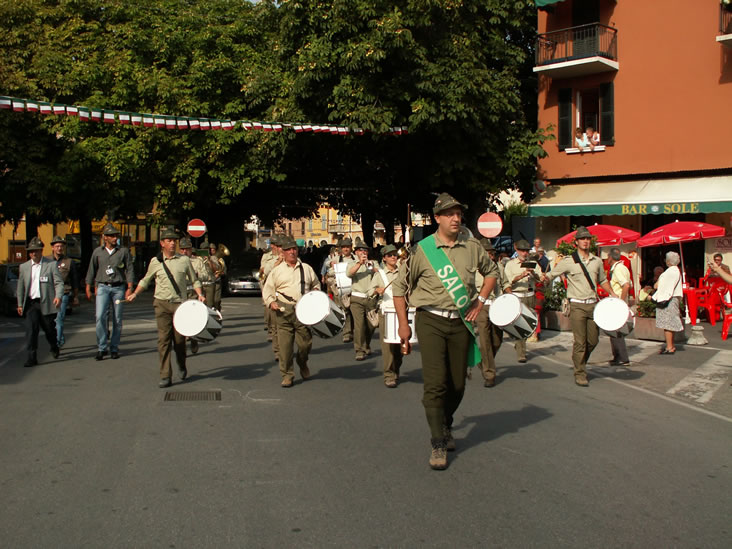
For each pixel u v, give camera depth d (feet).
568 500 16.26
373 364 36.29
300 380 31.53
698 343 44.73
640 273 71.05
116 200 89.30
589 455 20.01
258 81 79.30
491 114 69.51
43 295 35.58
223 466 18.57
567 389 30.37
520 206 143.64
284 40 72.95
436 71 65.92
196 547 13.50
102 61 86.79
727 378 33.50
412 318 29.81
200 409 25.38
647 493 16.85
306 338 30.83
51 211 93.04
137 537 13.94
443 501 16.08
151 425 22.91
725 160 65.67
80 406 25.73
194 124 52.44
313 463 18.90
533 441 21.44
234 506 15.67
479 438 21.77
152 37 87.35
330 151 86.17
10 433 21.76
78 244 157.38
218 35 89.30
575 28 72.95
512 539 13.98
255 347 42.45
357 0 66.80
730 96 65.16
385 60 66.85
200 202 96.17
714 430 23.56
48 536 13.94
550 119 76.89
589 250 31.60
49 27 87.15
